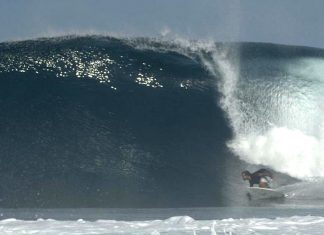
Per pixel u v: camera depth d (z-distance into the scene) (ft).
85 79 267.18
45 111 249.96
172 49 282.56
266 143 247.50
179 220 117.91
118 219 145.18
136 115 253.85
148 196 204.54
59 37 283.59
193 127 251.80
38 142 232.73
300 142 248.52
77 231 108.17
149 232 106.73
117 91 262.88
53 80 264.52
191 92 266.57
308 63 286.05
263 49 287.48
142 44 283.79
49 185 207.51
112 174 218.18
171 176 221.66
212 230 104.22
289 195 203.31
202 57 282.56
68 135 238.48
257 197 201.05
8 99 254.47
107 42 282.15
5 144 230.07
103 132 242.37
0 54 273.13
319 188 212.23
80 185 208.95
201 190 211.82
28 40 280.10
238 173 228.02
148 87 266.16
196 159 235.61
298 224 113.29
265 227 110.32
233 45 287.69
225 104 263.08
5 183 207.51
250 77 276.00
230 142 246.88
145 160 230.07
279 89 272.10
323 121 260.42
